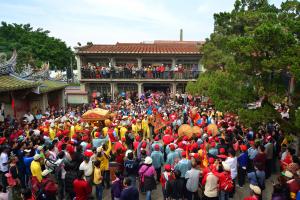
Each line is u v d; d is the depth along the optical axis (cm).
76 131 1339
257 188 678
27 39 4019
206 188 816
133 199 746
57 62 4125
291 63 899
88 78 3078
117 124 1419
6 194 755
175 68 3117
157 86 3338
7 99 1844
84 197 797
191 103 2588
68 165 883
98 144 1091
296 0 1130
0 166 966
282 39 938
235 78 1172
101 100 2962
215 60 1894
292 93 1019
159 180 1123
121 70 3080
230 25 1733
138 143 1137
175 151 991
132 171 928
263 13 1334
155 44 3731
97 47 3294
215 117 1695
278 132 1259
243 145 1078
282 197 679
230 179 842
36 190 822
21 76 1845
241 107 1130
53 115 1819
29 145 1013
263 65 960
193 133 1211
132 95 3083
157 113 1828
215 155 971
